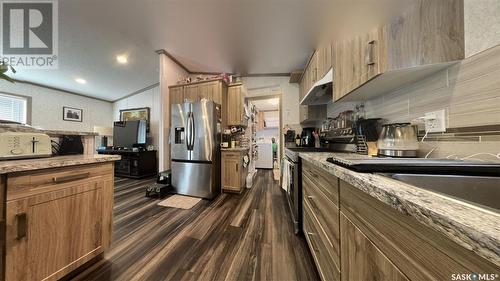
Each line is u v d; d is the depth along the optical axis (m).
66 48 2.84
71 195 1.13
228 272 1.28
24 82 4.26
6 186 0.87
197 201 2.71
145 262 1.37
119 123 4.76
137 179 4.24
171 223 2.00
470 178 0.67
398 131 1.11
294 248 1.56
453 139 0.89
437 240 0.36
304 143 3.25
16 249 0.90
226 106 3.48
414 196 0.43
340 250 0.82
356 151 1.76
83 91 5.02
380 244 0.53
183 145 3.00
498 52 0.72
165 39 2.61
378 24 1.14
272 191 3.25
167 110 3.25
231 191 3.15
